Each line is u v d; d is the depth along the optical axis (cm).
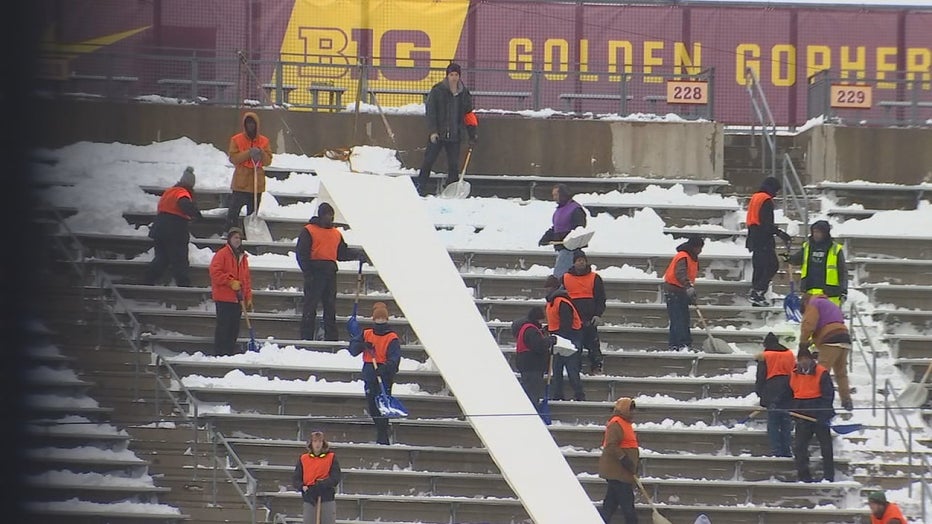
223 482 7912
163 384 8406
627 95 11406
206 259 9519
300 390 8450
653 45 11675
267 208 9969
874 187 10769
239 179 9650
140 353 8488
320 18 11506
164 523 7719
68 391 8238
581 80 11475
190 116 10675
